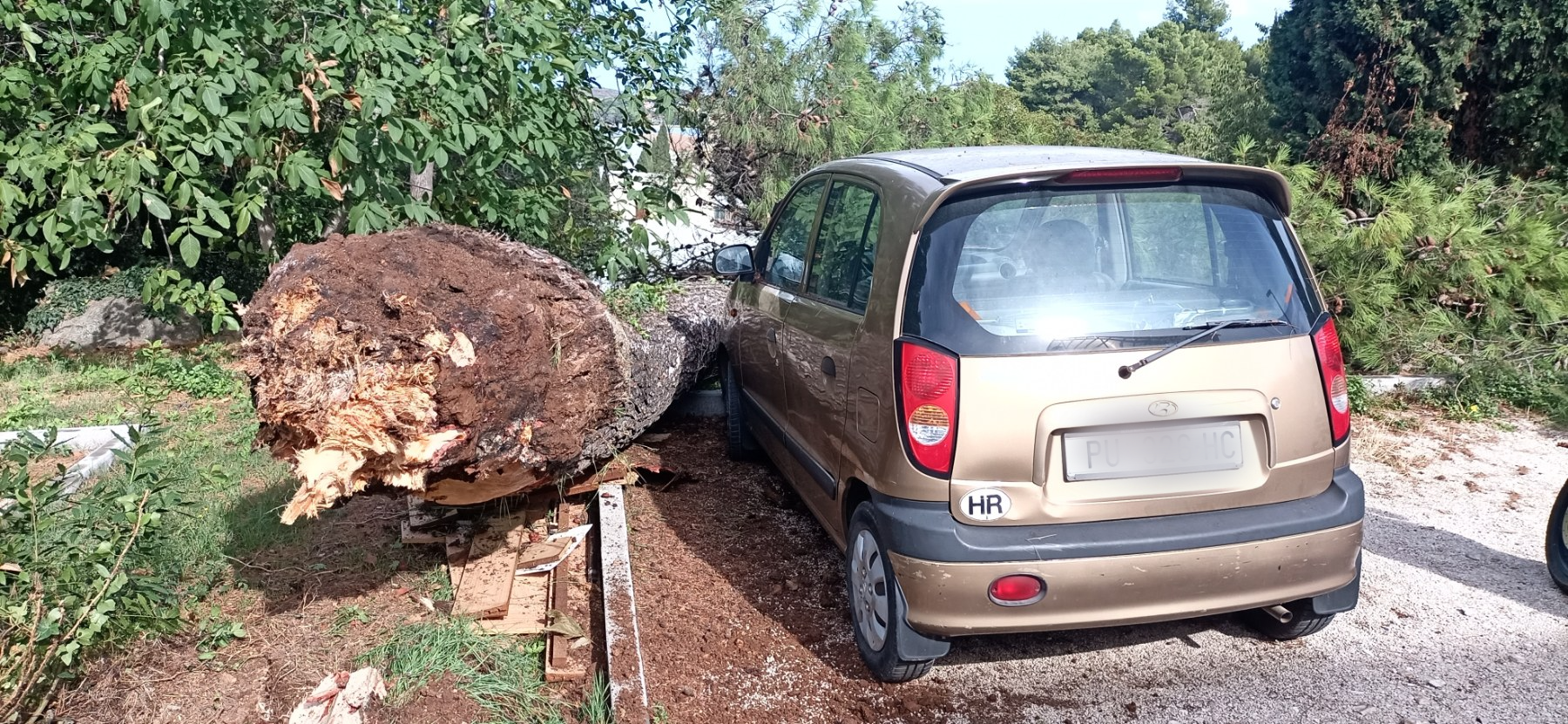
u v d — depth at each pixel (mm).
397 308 3365
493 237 4258
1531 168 9461
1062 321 3188
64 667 3402
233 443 6141
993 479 3121
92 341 10172
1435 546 4789
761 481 5770
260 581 4328
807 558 4691
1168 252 3369
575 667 3660
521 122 6477
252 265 10516
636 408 5359
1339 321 7859
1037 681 3596
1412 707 3365
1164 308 3264
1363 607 4141
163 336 10281
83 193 5695
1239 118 11555
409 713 3311
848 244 4156
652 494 5531
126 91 5637
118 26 6297
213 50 5562
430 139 5891
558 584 4223
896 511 3230
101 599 3297
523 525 4785
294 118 5566
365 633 3891
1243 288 3357
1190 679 3590
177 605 3832
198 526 4609
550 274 4082
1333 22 9617
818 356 4121
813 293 4461
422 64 6281
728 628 4008
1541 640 3828
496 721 3305
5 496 3465
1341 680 3557
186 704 3438
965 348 3143
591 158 7852
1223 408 3178
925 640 3336
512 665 3621
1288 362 3271
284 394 3291
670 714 3389
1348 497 3334
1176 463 3178
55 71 6387
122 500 3551
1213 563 3145
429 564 4508
